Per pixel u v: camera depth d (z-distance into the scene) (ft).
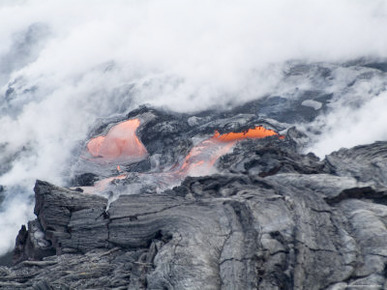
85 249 382.83
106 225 385.91
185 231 339.57
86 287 325.62
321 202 355.56
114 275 334.44
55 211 413.18
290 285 295.69
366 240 317.01
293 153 472.85
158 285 303.48
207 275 302.25
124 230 375.25
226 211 355.36
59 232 398.83
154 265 321.11
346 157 449.89
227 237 331.57
